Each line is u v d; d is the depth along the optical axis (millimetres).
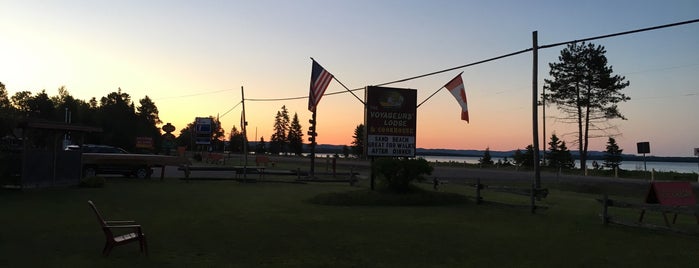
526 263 7945
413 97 18875
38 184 18688
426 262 7949
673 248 9164
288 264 7676
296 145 151375
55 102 132625
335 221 12070
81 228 10469
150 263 7516
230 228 10812
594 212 14773
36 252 8125
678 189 12031
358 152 114500
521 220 12578
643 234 10609
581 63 57594
